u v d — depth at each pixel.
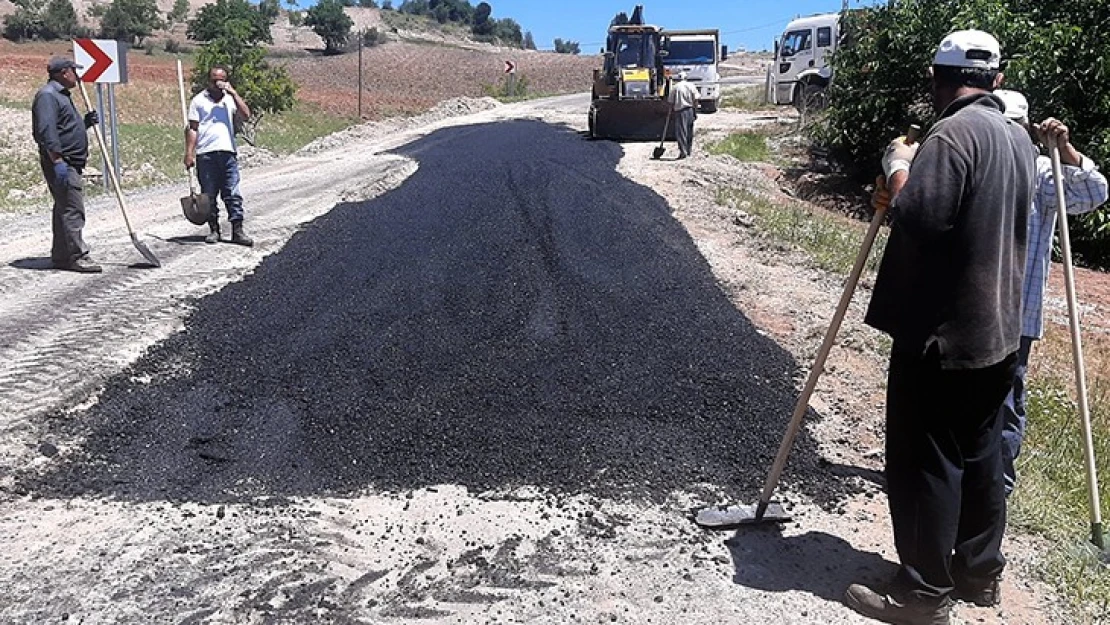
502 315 7.30
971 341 3.43
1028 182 3.55
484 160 16.22
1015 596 3.96
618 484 4.70
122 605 3.61
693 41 30.36
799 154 19.98
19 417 5.17
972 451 3.66
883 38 17.27
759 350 6.82
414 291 7.85
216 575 3.83
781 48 28.22
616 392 5.82
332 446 5.00
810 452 5.19
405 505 4.44
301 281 8.08
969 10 15.37
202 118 9.68
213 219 9.86
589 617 3.63
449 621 3.57
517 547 4.11
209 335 6.61
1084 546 4.40
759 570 4.00
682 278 8.68
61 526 4.18
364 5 119.56
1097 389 7.67
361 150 20.75
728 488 4.73
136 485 4.58
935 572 3.55
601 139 21.22
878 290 3.67
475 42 115.56
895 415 3.63
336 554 4.01
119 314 7.09
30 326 6.81
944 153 3.37
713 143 20.83
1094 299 11.53
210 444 5.01
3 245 9.88
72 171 8.36
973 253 3.42
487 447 5.04
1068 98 14.40
